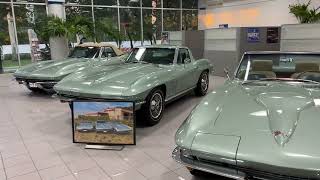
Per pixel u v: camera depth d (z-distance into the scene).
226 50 9.05
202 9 16.55
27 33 11.58
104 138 3.41
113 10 13.73
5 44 11.23
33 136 3.89
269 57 3.39
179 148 2.33
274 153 1.87
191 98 6.09
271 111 2.27
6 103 5.88
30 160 3.10
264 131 2.05
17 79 6.11
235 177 2.01
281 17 12.38
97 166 2.94
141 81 3.88
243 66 3.46
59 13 11.10
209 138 2.08
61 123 4.46
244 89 2.89
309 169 1.77
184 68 5.18
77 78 4.21
